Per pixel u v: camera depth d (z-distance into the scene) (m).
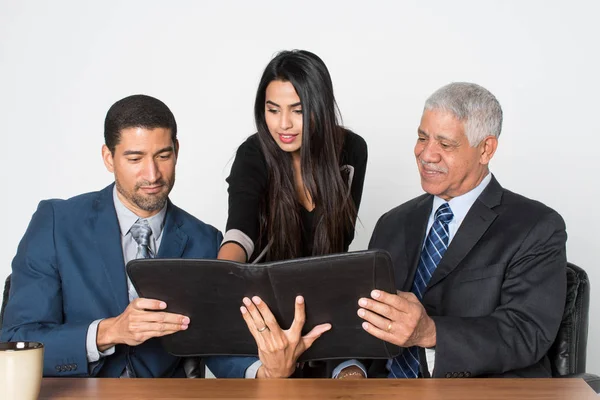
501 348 1.96
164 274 1.72
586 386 1.60
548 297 2.04
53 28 3.72
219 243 2.24
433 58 3.63
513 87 3.60
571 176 3.61
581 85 3.59
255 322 1.74
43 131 3.74
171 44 3.71
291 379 1.65
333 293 1.70
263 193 2.44
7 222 3.76
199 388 1.58
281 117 2.32
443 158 2.10
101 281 2.05
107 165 2.11
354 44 3.65
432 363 2.00
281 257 2.44
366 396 1.52
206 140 3.71
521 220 2.11
